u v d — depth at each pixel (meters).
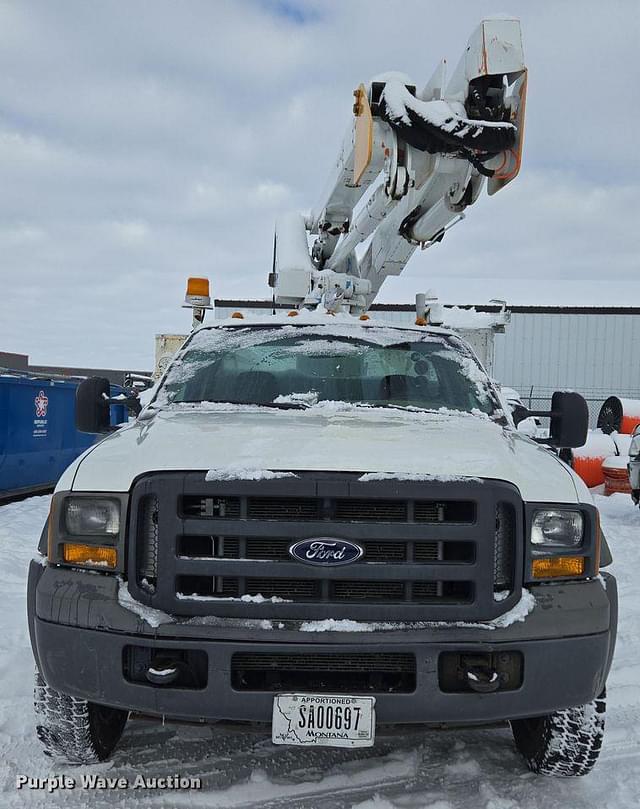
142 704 2.43
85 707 2.80
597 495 12.57
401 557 2.49
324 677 2.49
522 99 4.22
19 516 9.02
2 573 6.04
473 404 3.80
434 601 2.47
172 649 2.42
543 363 29.98
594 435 13.22
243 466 2.50
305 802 2.74
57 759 2.98
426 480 2.48
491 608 2.46
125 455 2.73
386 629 2.41
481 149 4.22
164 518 2.46
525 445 3.14
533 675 2.45
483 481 2.52
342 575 2.42
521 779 2.94
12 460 10.18
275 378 3.85
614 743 3.27
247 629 2.39
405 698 2.40
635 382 29.62
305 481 2.44
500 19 4.16
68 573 2.58
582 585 2.59
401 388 3.81
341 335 4.21
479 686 2.40
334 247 7.04
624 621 5.12
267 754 3.10
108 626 2.44
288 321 4.36
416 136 4.32
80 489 2.62
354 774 2.94
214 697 2.39
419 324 4.52
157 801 2.73
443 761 3.06
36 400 10.85
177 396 3.77
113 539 2.54
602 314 29.78
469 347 4.31
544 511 2.59
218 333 4.27
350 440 2.76
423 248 5.69
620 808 2.72
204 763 3.02
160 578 2.45
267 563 2.43
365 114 4.61
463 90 4.43
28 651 4.17
